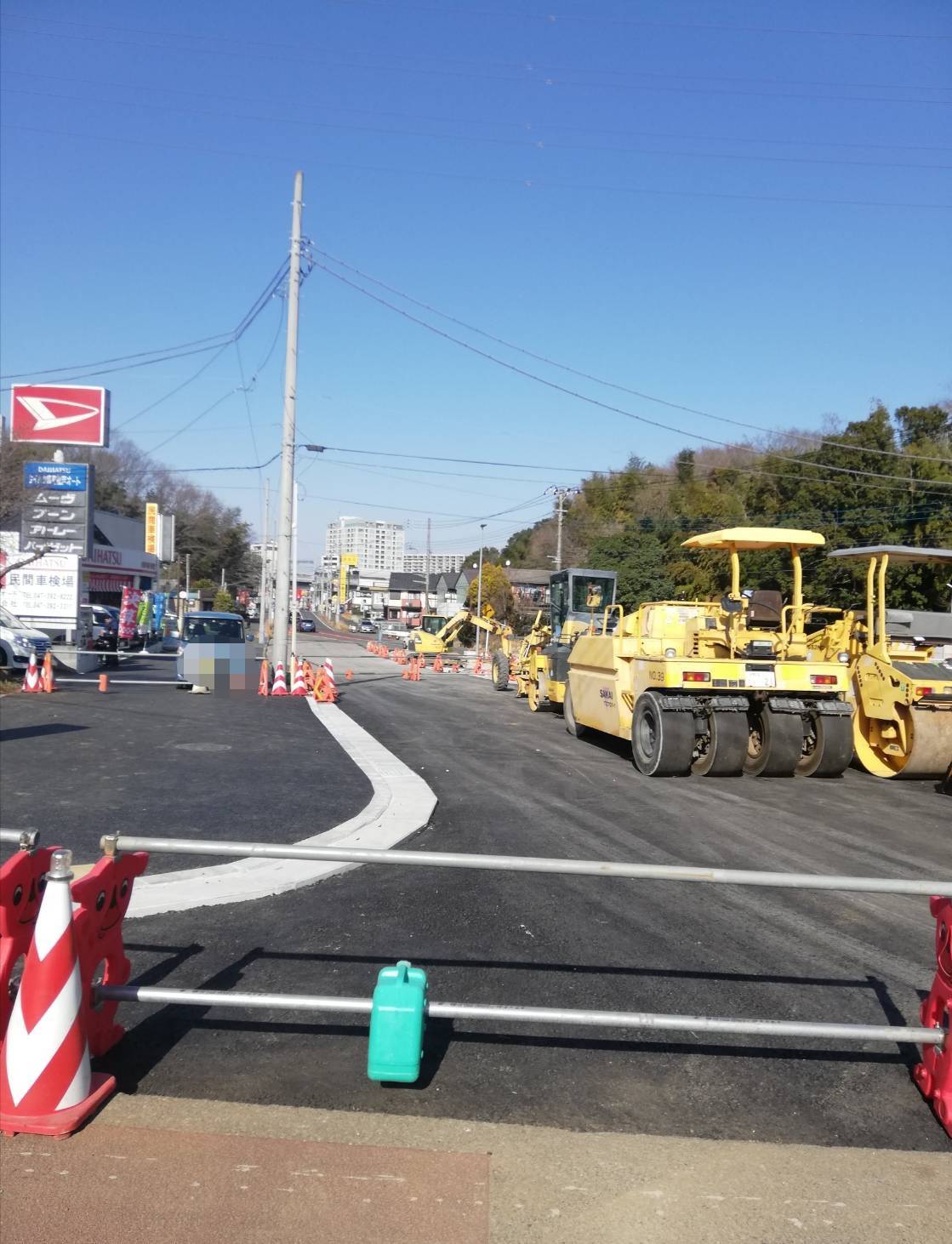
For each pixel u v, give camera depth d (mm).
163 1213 3252
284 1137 3752
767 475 51500
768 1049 4715
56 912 3803
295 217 25859
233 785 10734
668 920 6516
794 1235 3242
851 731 12695
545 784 11836
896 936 6332
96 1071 4238
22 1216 3221
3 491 31844
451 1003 4367
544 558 101562
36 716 16906
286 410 26203
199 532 111125
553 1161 3645
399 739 15812
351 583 160250
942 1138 3914
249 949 5773
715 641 13008
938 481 38000
